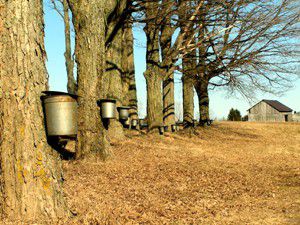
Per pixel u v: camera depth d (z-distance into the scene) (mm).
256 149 19203
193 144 17344
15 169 4301
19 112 4328
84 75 9469
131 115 19797
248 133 26453
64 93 4480
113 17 13555
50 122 4395
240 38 18922
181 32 16984
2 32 4328
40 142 4402
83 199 6105
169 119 21328
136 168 9656
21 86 4340
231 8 16531
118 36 14352
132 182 8133
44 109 4465
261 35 18641
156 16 15555
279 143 22938
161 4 15031
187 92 24109
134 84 20172
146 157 11570
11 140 4316
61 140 4449
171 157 12328
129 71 20203
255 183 9758
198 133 22578
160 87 17344
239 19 17328
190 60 21609
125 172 8969
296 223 5777
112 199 6488
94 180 7785
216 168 11516
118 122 14328
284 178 10914
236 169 11898
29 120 4352
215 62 20328
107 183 7688
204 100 26906
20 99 4336
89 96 9469
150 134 17125
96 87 9508
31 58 4426
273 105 64875
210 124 28953
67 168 8562
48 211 4406
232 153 16391
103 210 5613
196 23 17328
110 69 14258
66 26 20672
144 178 8703
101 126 9641
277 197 8023
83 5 9414
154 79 17156
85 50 9422
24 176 4297
